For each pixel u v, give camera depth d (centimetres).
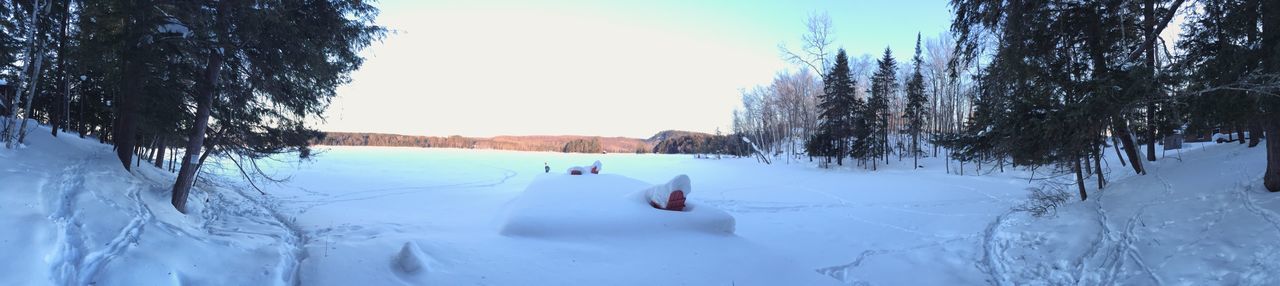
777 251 856
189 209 795
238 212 930
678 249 743
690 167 4319
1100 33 959
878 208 1520
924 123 4162
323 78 938
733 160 5466
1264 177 770
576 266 625
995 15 1012
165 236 522
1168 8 978
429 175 2777
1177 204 798
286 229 811
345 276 524
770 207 1582
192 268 472
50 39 834
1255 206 695
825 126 3966
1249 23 756
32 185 541
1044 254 763
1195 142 2175
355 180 2245
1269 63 708
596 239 764
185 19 749
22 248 396
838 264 820
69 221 484
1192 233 670
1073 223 862
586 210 865
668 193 938
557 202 926
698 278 626
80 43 791
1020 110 946
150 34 735
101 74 896
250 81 851
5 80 982
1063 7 978
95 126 1295
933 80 4122
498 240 720
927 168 3372
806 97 5006
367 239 707
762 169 3822
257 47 777
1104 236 759
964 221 1185
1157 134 1197
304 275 529
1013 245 841
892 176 2819
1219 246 604
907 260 838
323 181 2092
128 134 891
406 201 1516
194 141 793
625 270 625
